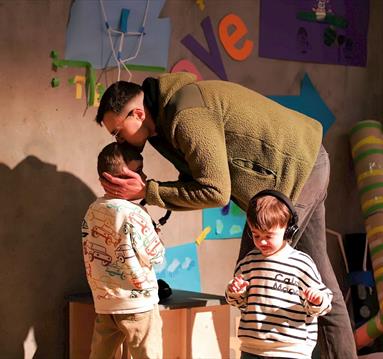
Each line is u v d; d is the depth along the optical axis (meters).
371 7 3.99
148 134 2.56
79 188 3.11
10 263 2.96
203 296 3.05
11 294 2.96
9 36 2.92
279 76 3.65
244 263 2.48
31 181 2.99
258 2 3.56
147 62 3.24
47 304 3.04
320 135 2.67
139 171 2.64
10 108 2.94
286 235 2.44
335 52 3.85
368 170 3.74
